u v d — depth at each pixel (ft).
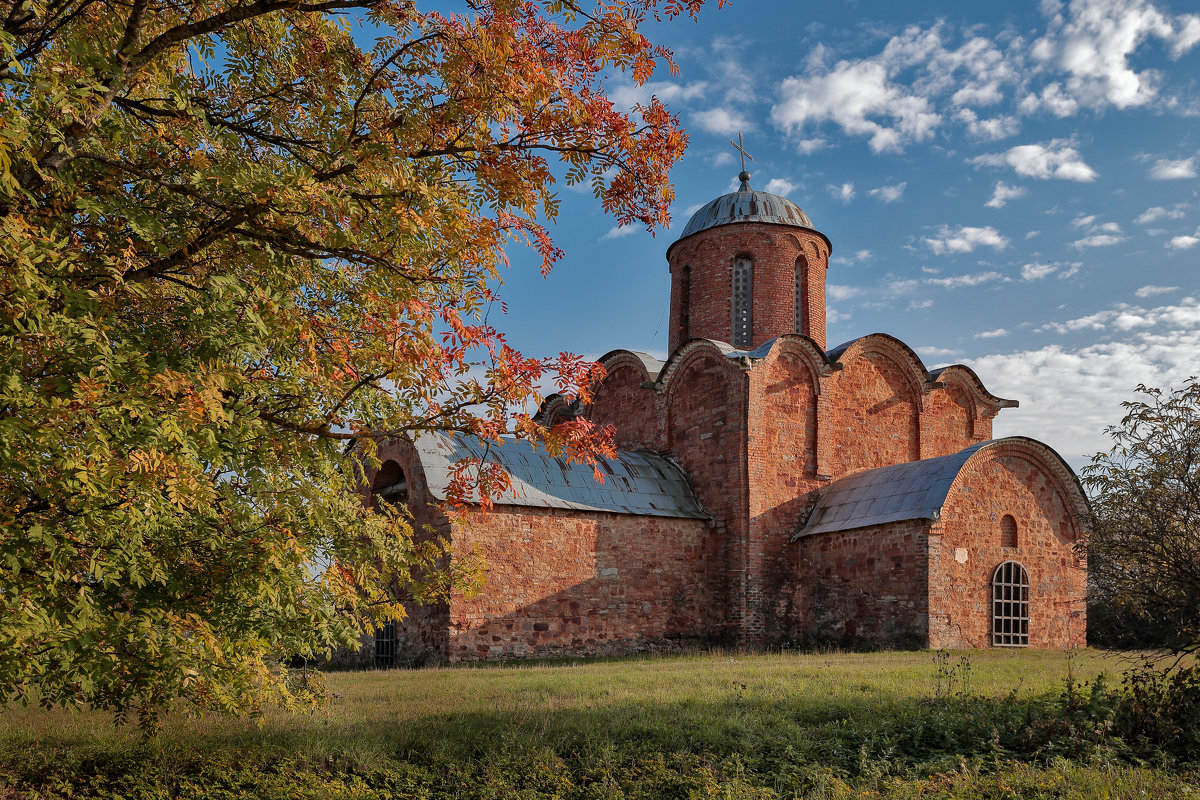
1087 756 29.76
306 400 27.04
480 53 25.91
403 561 32.32
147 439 19.99
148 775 30.09
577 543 80.38
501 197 27.81
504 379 25.58
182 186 23.85
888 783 28.04
